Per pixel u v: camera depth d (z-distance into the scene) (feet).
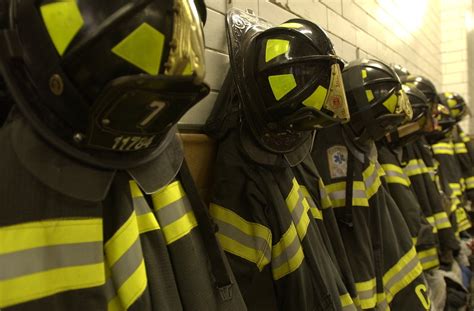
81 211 1.49
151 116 1.49
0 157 1.41
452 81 12.00
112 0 1.37
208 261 2.02
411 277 3.95
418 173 5.63
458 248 6.20
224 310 1.98
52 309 1.35
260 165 2.70
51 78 1.40
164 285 1.76
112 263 1.60
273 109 2.59
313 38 2.60
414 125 4.69
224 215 2.60
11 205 1.35
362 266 3.53
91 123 1.40
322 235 3.16
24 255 1.33
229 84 3.01
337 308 2.77
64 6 1.37
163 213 1.87
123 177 1.72
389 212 4.16
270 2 4.00
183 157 2.10
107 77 1.38
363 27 6.45
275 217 2.62
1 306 1.27
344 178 3.71
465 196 8.46
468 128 11.85
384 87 3.65
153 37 1.40
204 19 1.91
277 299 2.67
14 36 1.45
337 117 2.71
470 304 6.08
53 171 1.44
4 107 1.66
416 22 9.53
